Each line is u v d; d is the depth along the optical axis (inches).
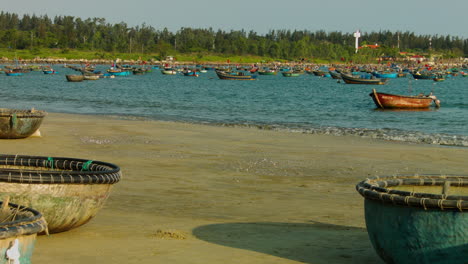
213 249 317.1
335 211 437.4
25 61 7751.0
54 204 324.5
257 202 466.3
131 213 411.2
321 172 625.0
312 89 3287.4
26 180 317.1
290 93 2827.3
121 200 455.8
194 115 1529.3
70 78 3496.6
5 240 208.4
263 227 378.0
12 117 788.0
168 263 287.9
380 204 283.0
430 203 263.1
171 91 2824.8
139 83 3659.0
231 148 795.4
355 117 1529.3
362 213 432.1
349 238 351.3
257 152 761.6
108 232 348.5
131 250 308.8
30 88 2827.3
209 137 921.5
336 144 880.9
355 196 501.7
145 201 455.5
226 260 296.5
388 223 278.1
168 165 638.5
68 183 326.0
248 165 652.1
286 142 885.8
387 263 288.7
